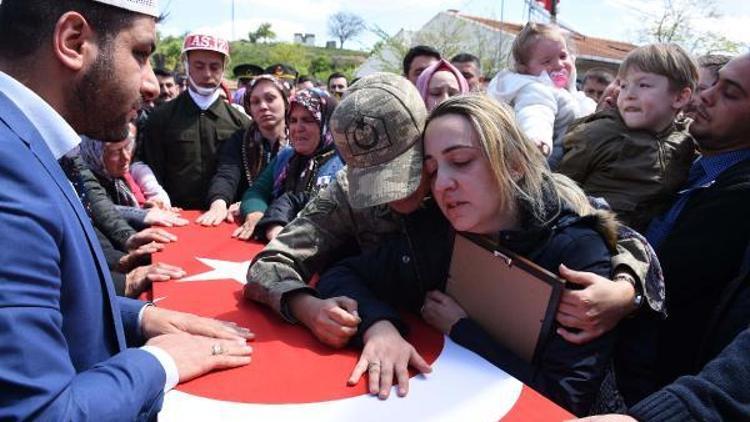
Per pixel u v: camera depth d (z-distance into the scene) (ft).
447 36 78.74
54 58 3.65
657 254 6.42
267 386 4.21
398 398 4.06
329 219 6.18
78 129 4.01
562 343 4.58
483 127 4.50
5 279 2.81
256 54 173.27
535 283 4.47
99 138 4.18
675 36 62.03
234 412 3.86
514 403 4.01
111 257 9.06
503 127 4.61
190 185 13.65
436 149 4.70
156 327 5.08
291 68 25.85
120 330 3.98
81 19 3.65
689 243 6.07
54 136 3.66
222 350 4.56
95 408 3.15
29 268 2.90
